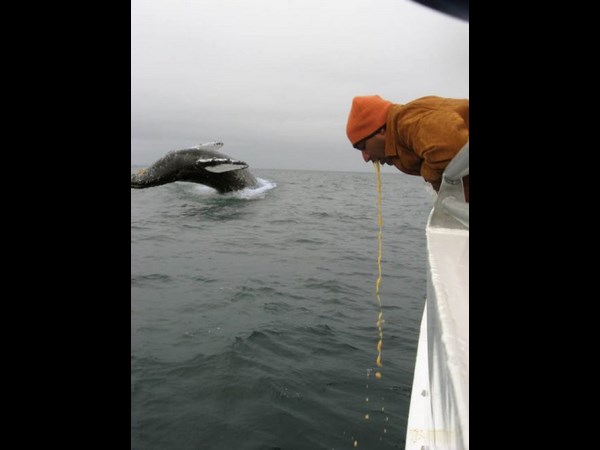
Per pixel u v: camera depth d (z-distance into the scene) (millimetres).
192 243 11914
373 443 3244
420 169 2191
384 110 2211
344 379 4195
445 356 1252
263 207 19312
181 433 3359
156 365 4449
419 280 8258
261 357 4645
